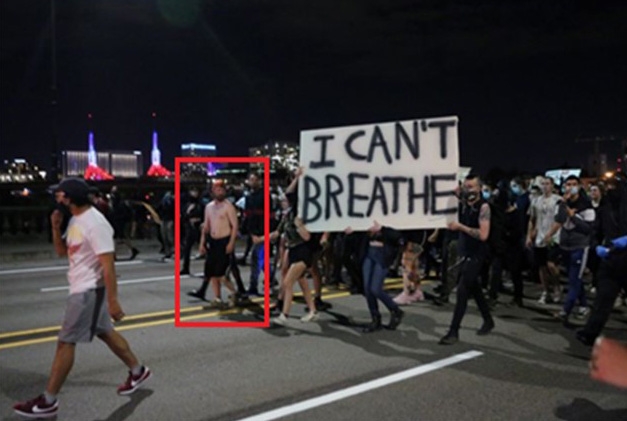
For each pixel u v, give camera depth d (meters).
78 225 4.95
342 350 6.84
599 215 9.14
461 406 5.11
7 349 6.95
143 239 20.56
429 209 7.21
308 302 8.38
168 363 6.32
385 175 7.41
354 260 10.22
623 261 6.00
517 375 5.93
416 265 9.77
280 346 7.01
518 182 12.91
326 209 7.71
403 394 5.40
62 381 4.91
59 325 8.16
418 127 7.25
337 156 7.66
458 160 7.07
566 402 5.20
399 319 7.81
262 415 4.91
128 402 5.20
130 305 9.41
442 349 6.87
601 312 6.10
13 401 5.29
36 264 14.92
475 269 7.09
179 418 4.85
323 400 5.25
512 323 8.17
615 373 1.72
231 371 6.05
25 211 19.88
